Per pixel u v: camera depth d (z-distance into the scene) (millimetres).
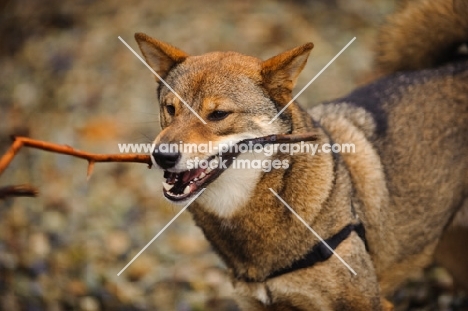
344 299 6730
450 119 7621
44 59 14891
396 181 7293
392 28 8844
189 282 9719
